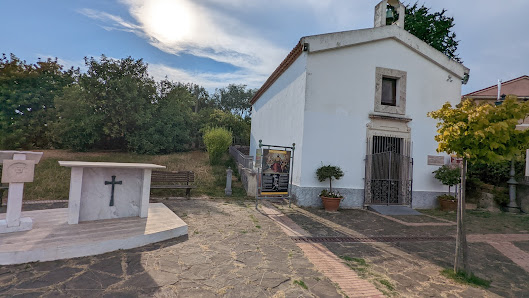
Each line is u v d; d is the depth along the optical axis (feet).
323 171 29.32
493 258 16.81
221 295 10.16
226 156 57.98
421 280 12.86
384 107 33.32
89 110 50.90
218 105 111.65
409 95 34.45
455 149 13.78
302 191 29.76
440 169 33.81
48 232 14.44
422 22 54.65
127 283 10.57
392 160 33.83
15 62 50.88
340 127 31.37
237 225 20.47
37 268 11.37
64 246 12.52
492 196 34.12
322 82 30.94
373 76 33.14
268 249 15.75
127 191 18.78
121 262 12.50
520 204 32.24
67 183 30.17
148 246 14.84
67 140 50.60
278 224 21.77
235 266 12.96
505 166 35.06
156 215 19.52
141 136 55.06
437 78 35.86
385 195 32.96
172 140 59.47
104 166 16.78
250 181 33.99
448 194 34.86
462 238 13.70
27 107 51.62
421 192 33.99
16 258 11.58
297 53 32.48
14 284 9.99
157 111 60.03
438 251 17.43
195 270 12.19
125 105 53.52
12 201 14.37
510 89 49.14
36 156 15.34
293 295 10.50
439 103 35.68
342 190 31.09
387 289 11.68
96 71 53.01
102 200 17.78
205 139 51.08
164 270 11.94
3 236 13.48
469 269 13.61
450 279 13.10
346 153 31.45
